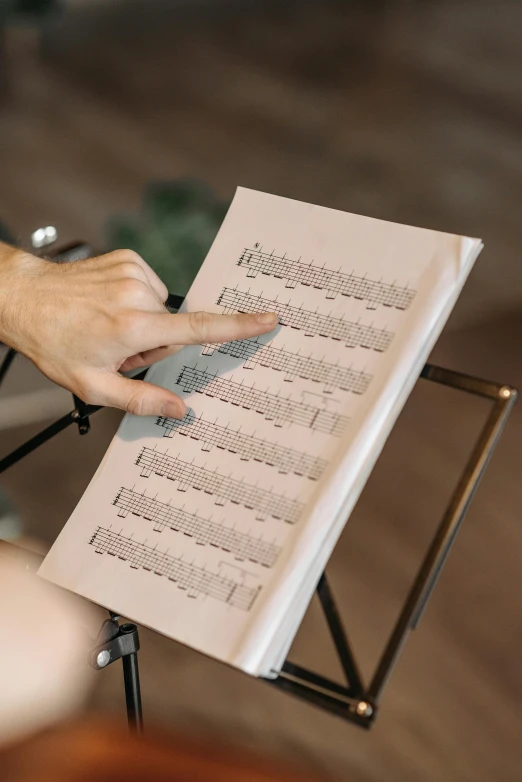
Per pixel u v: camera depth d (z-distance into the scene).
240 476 1.22
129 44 5.05
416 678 1.92
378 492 2.35
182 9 5.50
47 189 3.74
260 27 5.20
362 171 3.72
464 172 3.67
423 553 2.19
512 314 2.85
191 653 2.02
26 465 2.50
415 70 4.54
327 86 4.46
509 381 2.60
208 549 1.21
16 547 1.26
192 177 3.75
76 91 4.56
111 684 1.91
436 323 1.22
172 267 2.47
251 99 4.38
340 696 1.14
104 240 3.34
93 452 2.54
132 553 1.22
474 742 1.81
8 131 4.20
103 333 1.23
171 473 1.25
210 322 1.23
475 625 2.02
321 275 1.27
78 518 1.25
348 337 1.24
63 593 1.22
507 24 5.02
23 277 1.28
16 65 4.81
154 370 1.29
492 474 2.36
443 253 1.24
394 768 1.79
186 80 4.62
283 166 3.80
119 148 4.02
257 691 1.93
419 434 2.50
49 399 2.64
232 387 1.26
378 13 5.25
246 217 1.32
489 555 2.16
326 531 1.18
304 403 1.23
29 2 4.91
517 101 4.21
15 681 1.07
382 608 2.07
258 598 1.17
